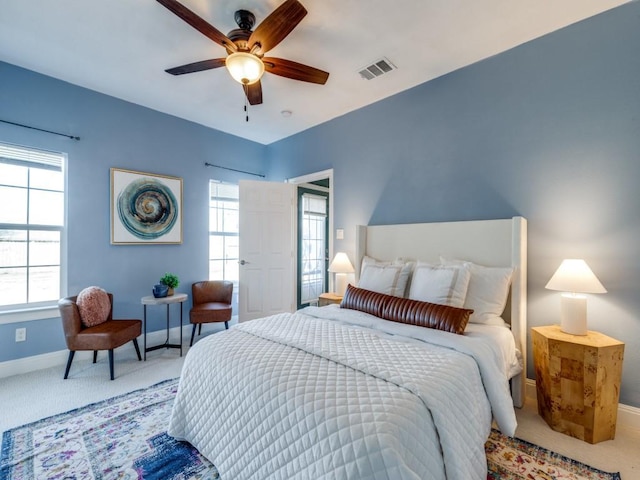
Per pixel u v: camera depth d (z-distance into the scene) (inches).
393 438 39.2
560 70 89.0
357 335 72.6
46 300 114.4
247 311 163.5
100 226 125.5
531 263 94.0
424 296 92.3
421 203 119.7
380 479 37.0
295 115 148.6
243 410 54.1
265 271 167.6
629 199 79.4
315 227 213.5
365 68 107.7
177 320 148.6
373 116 135.3
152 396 92.0
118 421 78.8
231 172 172.2
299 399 47.5
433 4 77.9
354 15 81.4
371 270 112.1
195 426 65.1
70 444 69.7
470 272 93.4
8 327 105.5
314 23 84.4
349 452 39.4
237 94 126.6
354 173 143.3
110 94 127.0
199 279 157.0
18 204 109.7
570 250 87.5
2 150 105.8
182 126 151.2
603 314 82.4
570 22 86.1
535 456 67.2
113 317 128.7
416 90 120.6
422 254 114.3
